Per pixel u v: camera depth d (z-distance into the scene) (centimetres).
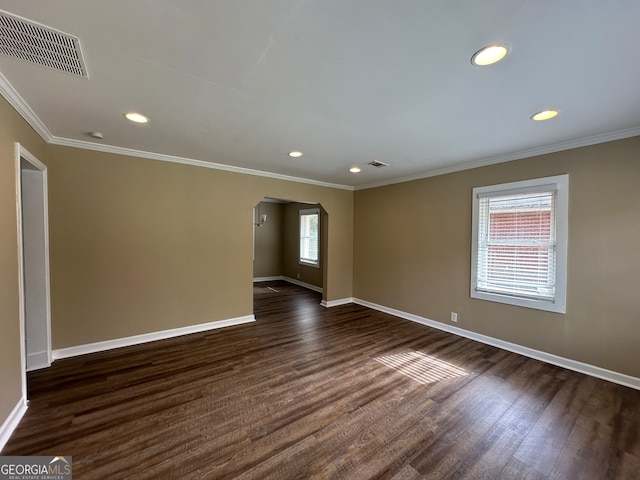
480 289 360
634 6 113
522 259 323
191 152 332
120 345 330
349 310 504
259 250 790
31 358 272
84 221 307
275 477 156
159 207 352
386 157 342
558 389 247
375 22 125
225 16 121
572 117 225
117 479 154
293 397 233
